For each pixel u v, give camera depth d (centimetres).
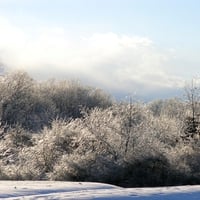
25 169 3125
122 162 3156
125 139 3366
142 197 1694
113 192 1777
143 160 3144
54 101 6588
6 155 3494
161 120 3775
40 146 3397
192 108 3875
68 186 2089
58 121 4034
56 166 3175
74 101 6719
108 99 7138
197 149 3422
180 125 3725
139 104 3656
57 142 3472
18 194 1805
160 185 3050
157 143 3359
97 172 3094
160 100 5178
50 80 6838
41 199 1590
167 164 3144
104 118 3512
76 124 3641
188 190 1888
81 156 3234
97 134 3409
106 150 3334
